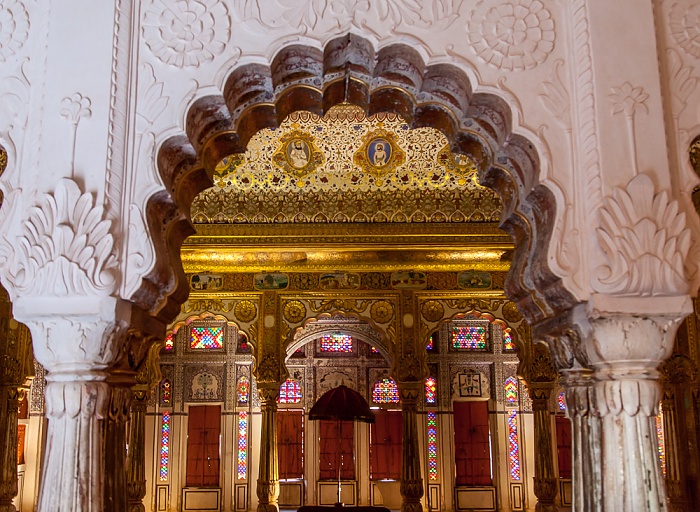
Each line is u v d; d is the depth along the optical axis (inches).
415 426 325.4
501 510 427.2
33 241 99.3
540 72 107.8
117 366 105.7
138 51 108.2
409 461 322.0
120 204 102.6
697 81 107.7
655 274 97.3
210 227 305.9
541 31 109.2
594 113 104.9
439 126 127.7
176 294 116.7
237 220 306.7
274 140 279.6
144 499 422.6
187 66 107.7
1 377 268.4
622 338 97.8
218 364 447.2
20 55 108.8
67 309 97.3
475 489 430.9
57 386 98.3
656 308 97.9
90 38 107.5
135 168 104.3
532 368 330.3
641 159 103.2
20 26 109.7
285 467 438.3
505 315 335.0
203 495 428.8
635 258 97.9
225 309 335.6
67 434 97.3
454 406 443.8
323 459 440.1
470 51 108.6
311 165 292.0
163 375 443.2
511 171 119.0
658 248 98.4
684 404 271.3
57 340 98.3
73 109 104.6
